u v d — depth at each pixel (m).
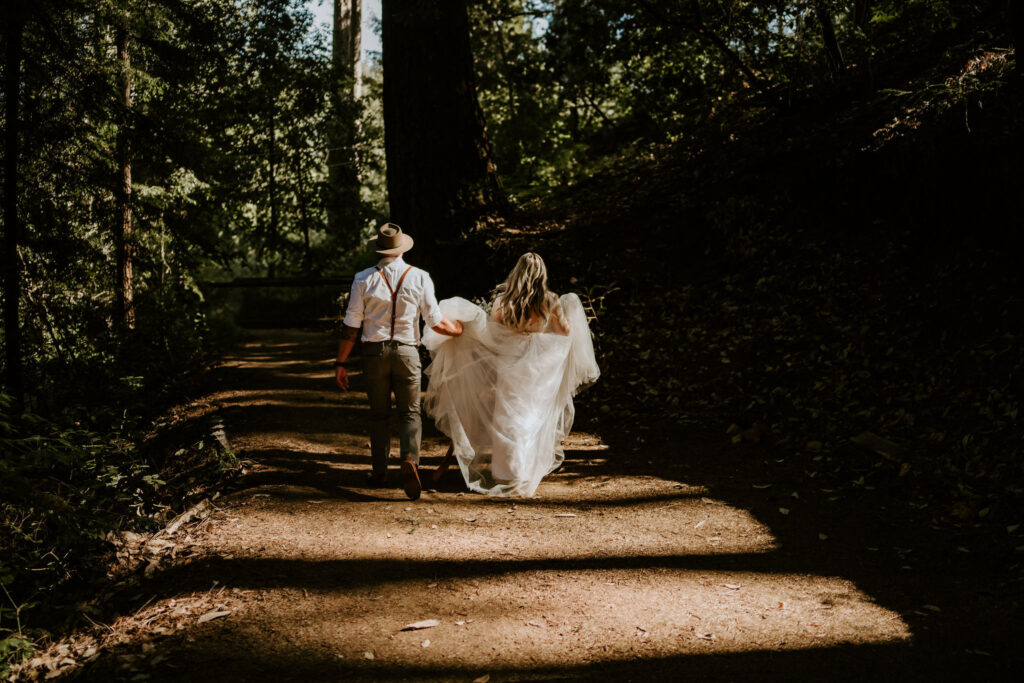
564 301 5.91
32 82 7.61
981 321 7.08
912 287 8.09
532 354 5.77
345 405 8.93
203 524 5.02
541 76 15.95
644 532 4.89
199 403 9.73
